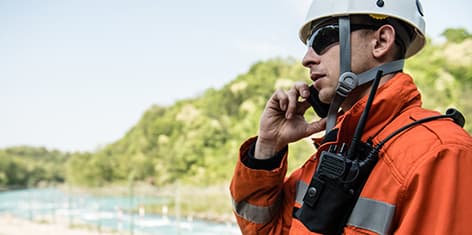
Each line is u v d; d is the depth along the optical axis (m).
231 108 60.62
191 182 51.59
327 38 1.80
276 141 2.06
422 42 1.89
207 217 31.25
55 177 112.75
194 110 64.38
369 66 1.74
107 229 24.52
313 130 2.02
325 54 1.81
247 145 2.17
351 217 1.54
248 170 2.06
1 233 22.66
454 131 1.45
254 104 56.12
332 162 1.59
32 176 110.88
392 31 1.71
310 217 1.60
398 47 1.76
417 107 1.63
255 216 2.12
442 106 34.19
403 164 1.46
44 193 52.59
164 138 64.62
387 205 1.47
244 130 52.16
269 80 58.94
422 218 1.36
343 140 1.69
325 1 1.82
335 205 1.56
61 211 33.88
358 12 1.72
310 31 1.97
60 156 122.25
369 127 1.65
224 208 32.56
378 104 1.62
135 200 40.88
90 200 43.66
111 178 72.12
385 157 1.53
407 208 1.43
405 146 1.49
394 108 1.62
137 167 67.38
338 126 1.73
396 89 1.62
